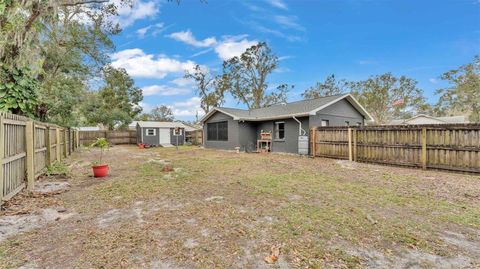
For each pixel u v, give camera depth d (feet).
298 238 9.01
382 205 12.94
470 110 67.67
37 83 20.85
